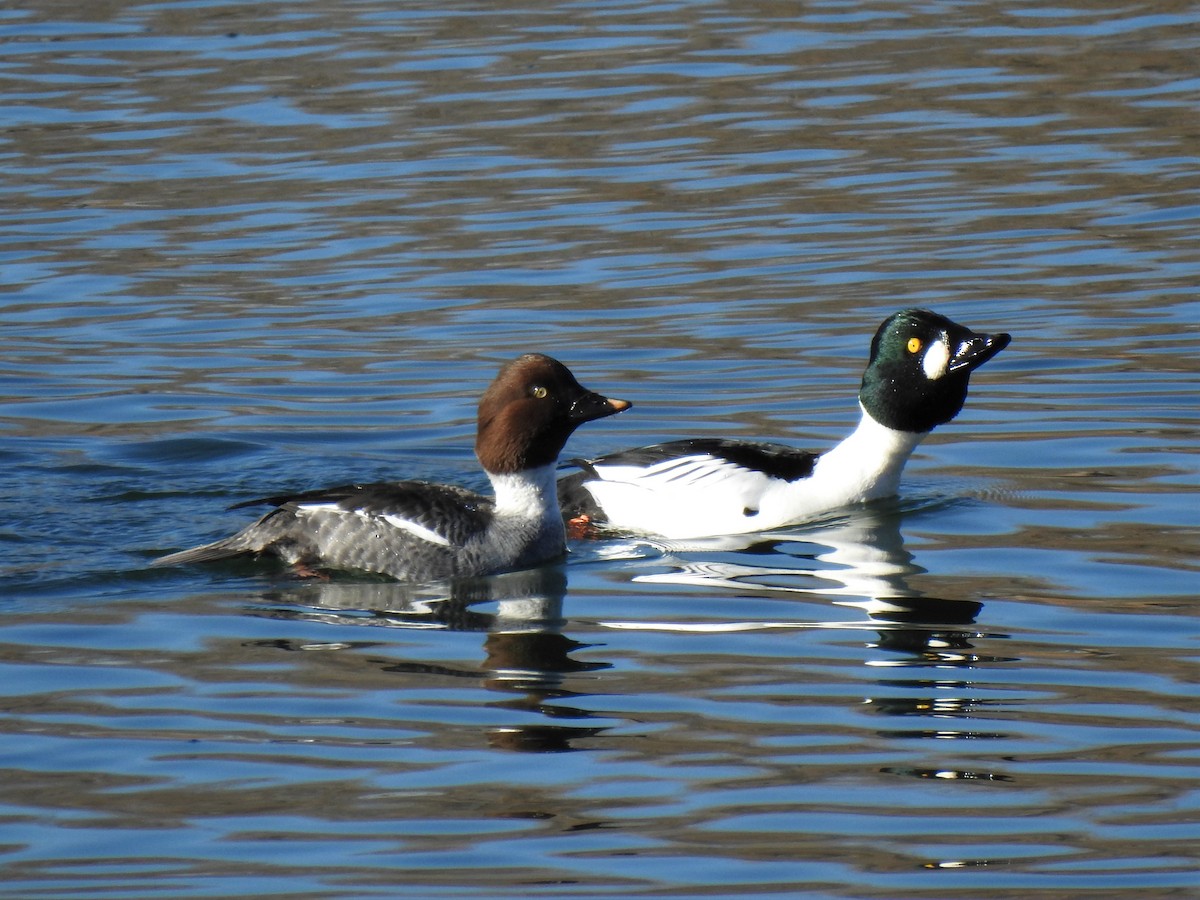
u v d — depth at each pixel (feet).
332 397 55.42
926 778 29.37
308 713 32.32
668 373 56.39
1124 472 46.93
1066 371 55.21
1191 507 43.91
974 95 84.99
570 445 51.21
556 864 26.66
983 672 34.06
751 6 102.06
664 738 31.14
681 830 27.68
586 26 98.32
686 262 66.59
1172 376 54.19
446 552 41.60
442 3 104.17
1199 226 68.08
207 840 27.43
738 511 45.44
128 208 73.41
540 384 42.73
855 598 38.86
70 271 67.21
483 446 43.32
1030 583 39.32
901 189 73.87
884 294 62.64
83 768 29.96
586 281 65.00
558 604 39.19
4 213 72.74
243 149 79.97
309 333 60.85
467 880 26.18
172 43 95.86
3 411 54.29
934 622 37.04
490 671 34.50
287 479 49.06
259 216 72.28
